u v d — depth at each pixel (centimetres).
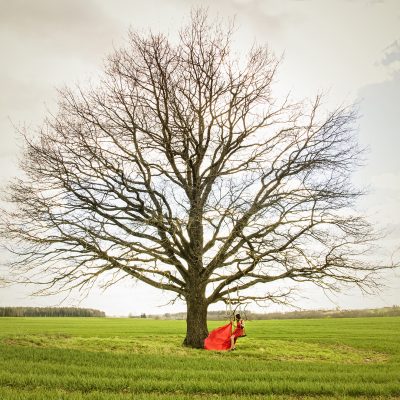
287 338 3406
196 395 1095
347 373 1426
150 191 2352
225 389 1143
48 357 1670
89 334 3691
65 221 2212
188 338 2389
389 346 2814
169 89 2439
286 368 1585
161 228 2327
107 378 1227
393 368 1650
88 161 2358
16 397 987
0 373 1253
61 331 4128
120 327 5200
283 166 2341
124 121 2450
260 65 2548
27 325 5500
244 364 1645
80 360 1619
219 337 2295
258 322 7150
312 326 5544
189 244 2455
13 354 1720
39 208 2220
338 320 7812
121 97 2436
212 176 2481
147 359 1689
